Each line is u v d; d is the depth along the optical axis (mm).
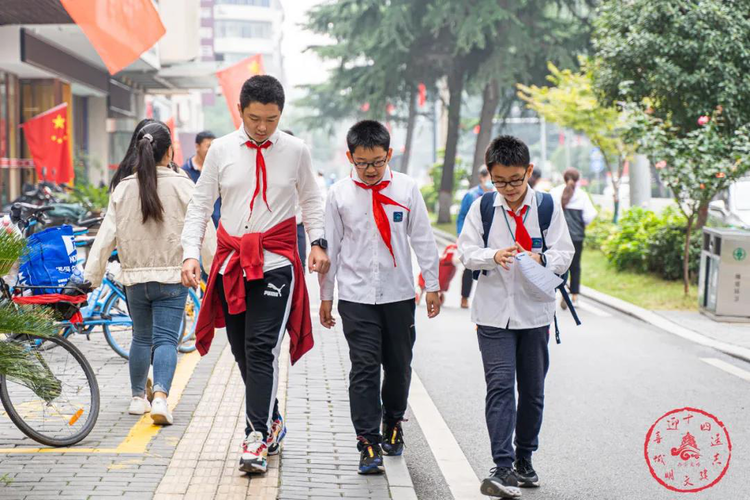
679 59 14742
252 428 5234
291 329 5398
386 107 33000
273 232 5254
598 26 16078
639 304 13438
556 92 22656
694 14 14398
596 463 5938
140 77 29875
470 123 43438
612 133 22062
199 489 4902
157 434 5949
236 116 21406
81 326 7695
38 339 5172
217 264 5305
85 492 4773
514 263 5191
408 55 31031
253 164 5230
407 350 5625
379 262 5445
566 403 7551
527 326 5211
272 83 5125
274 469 5328
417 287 13398
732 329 11398
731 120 14453
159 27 12258
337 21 32188
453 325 11625
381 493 4996
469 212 5375
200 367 8180
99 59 25484
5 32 19875
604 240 20016
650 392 7953
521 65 27859
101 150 29453
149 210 6148
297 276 5379
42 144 20438
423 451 6176
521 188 5141
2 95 21750
